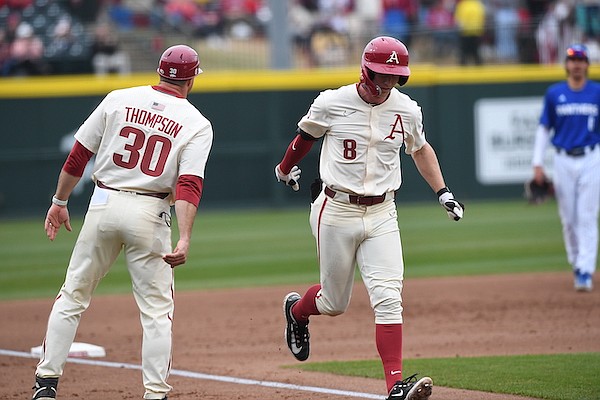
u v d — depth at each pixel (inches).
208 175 2876.5
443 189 816.9
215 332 1250.0
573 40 2992.1
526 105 2915.8
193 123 761.0
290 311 890.1
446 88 2901.1
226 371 997.8
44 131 2810.0
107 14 3373.5
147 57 3152.1
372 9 3695.9
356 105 773.9
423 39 3085.6
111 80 2815.0
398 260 786.2
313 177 2898.6
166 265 765.3
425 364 997.8
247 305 1456.7
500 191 2933.1
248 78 2859.3
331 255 796.0
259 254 2022.6
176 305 1476.4
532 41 3024.1
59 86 2805.1
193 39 3255.4
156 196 761.0
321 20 3533.5
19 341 1219.9
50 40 3051.2
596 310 1307.8
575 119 1409.9
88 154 773.9
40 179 2817.4
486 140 2915.8
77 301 768.9
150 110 762.2
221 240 2256.4
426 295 1497.3
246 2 3599.9
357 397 852.0
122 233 752.3
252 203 2886.3
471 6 3353.8
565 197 1440.7
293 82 2869.1
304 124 794.8
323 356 1077.8
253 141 2876.5
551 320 1248.2
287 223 2554.1
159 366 751.7
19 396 888.3
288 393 877.2
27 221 2778.1
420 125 800.9
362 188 779.4
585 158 1413.6
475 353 1056.8
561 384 874.1
